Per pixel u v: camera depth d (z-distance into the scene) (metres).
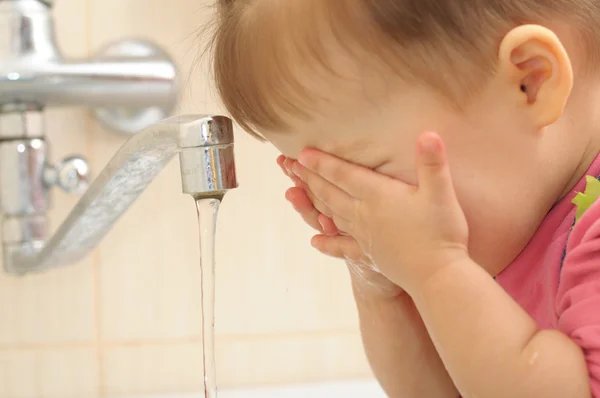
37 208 1.12
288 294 1.27
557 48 0.73
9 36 1.07
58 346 1.23
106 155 1.22
